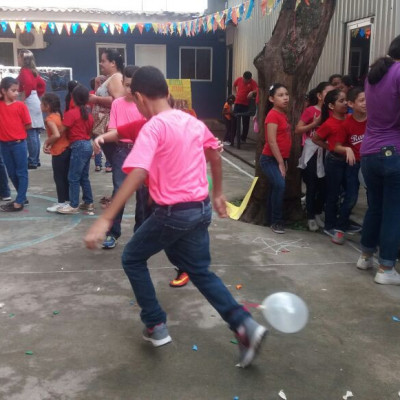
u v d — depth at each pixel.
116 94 5.07
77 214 6.18
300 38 5.41
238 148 12.23
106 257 4.67
